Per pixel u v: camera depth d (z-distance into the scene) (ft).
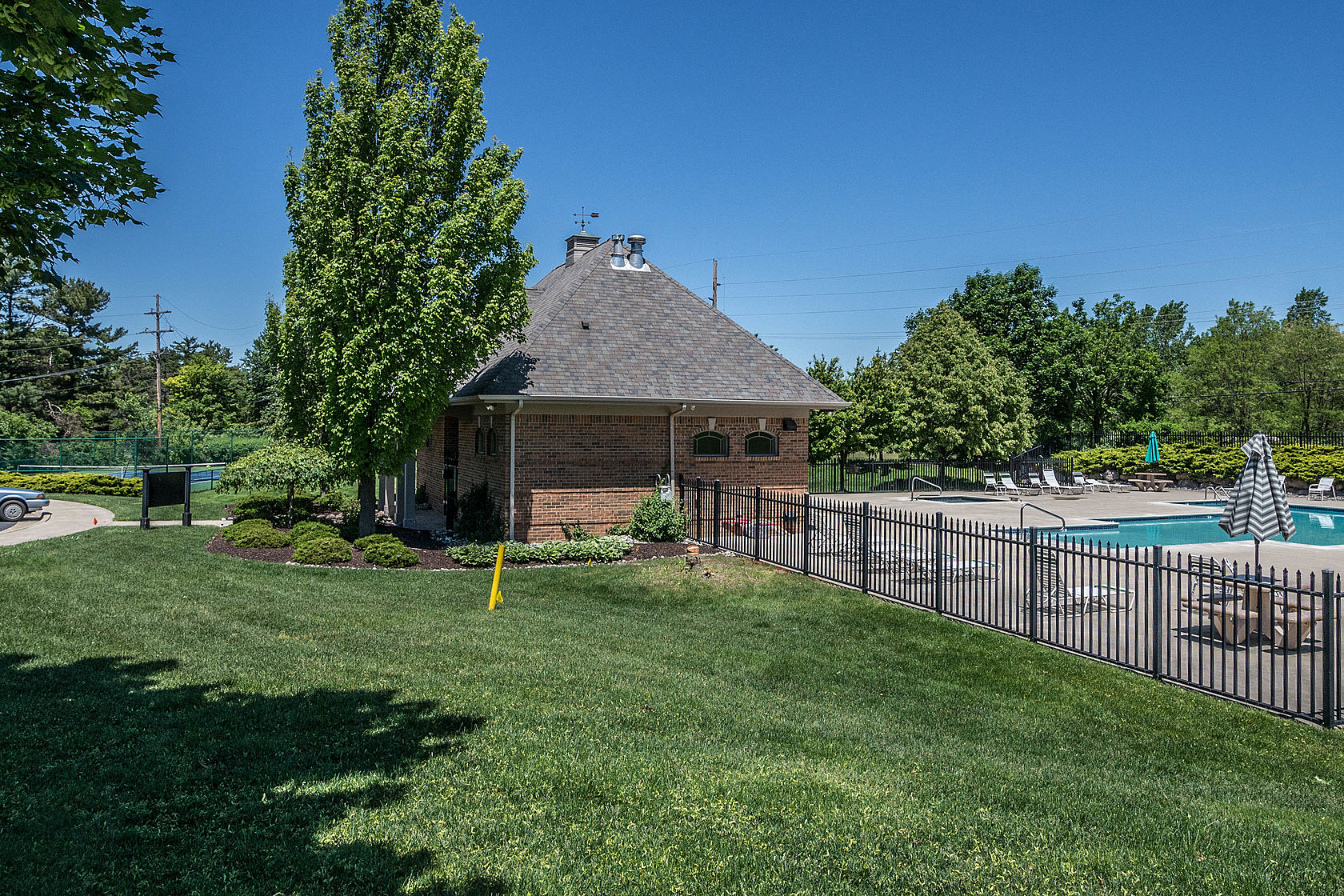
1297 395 156.46
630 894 13.79
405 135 51.08
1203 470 118.62
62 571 46.39
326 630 34.58
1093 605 41.60
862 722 25.55
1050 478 113.50
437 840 15.51
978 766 21.62
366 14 53.11
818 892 14.05
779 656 33.81
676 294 75.00
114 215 18.72
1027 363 158.10
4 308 193.26
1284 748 24.58
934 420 118.83
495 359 64.08
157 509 87.56
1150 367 164.04
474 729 22.20
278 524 68.08
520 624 37.27
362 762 19.57
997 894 14.16
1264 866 15.67
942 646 35.29
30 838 15.16
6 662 28.45
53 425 169.17
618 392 60.95
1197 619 40.68
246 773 18.69
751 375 68.08
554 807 17.12
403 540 62.90
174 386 247.09
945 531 41.14
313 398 61.36
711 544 60.34
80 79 16.60
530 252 55.06
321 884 13.88
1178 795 20.22
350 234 49.83
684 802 17.60
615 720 23.66
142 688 25.36
